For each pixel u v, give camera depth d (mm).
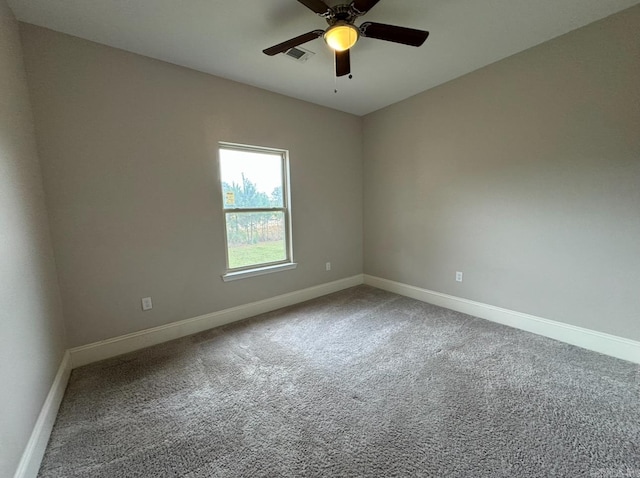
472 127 2793
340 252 3918
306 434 1455
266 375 1979
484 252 2826
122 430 1501
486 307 2861
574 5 1828
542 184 2379
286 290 3371
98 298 2191
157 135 2371
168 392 1808
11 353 1194
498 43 2254
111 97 2150
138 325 2383
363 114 3902
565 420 1497
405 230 3592
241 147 2930
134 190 2293
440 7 1824
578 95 2131
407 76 2787
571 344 2309
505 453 1309
